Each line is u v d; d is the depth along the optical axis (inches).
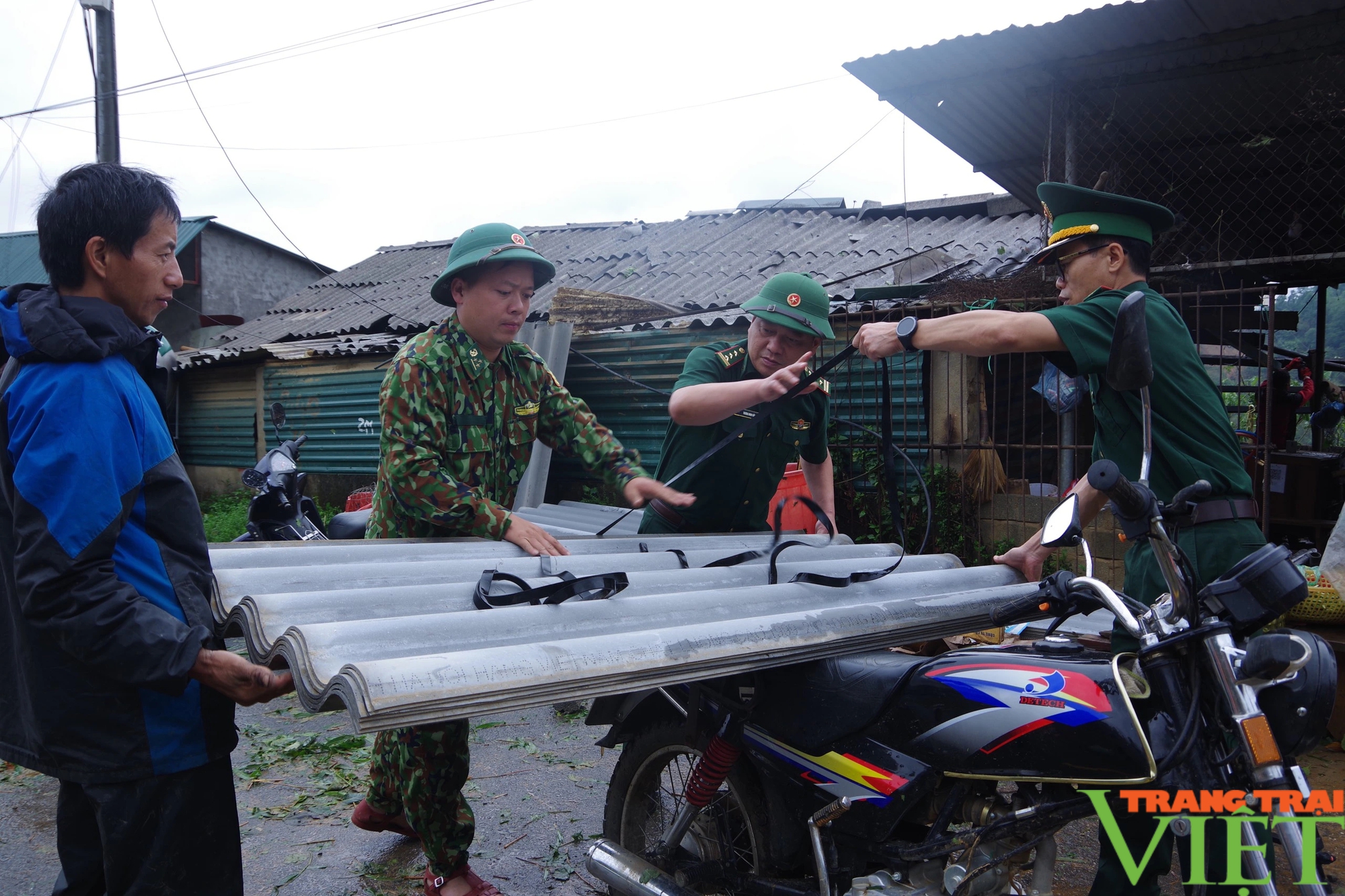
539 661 60.1
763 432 121.9
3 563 65.5
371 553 84.4
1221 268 231.0
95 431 60.4
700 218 490.9
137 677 60.1
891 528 263.1
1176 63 241.0
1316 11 213.3
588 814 133.8
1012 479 261.0
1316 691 60.7
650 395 335.3
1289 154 289.7
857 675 82.8
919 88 261.1
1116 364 65.7
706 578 87.1
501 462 103.3
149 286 67.1
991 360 253.0
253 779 147.0
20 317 61.4
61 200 64.6
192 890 66.7
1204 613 65.7
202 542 69.1
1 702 67.8
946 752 74.4
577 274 442.9
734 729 86.4
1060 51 238.8
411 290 525.3
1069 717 69.0
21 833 130.8
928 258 305.6
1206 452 85.3
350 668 53.8
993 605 91.9
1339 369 398.3
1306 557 65.9
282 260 749.9
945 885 72.9
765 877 88.0
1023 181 344.5
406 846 123.2
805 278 118.0
